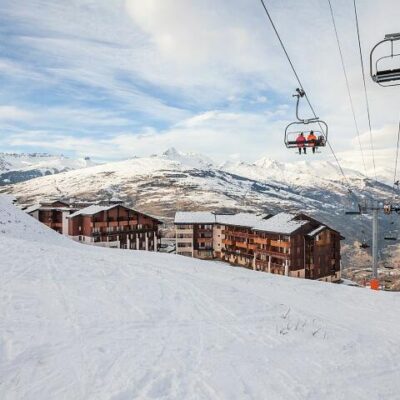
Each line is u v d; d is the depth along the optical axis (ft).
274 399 25.18
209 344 33.96
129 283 54.13
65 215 301.84
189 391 25.05
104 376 26.05
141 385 25.12
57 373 26.08
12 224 149.79
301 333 40.34
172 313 42.47
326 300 67.72
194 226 274.77
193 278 62.59
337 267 223.92
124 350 30.68
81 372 26.43
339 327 45.62
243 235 244.83
